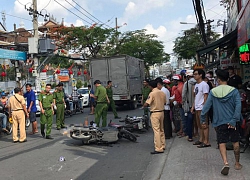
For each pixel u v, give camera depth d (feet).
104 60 64.54
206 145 25.59
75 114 62.39
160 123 26.25
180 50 135.95
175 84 33.09
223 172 17.67
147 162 23.58
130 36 126.93
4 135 39.88
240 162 20.34
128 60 64.64
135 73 70.38
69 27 104.99
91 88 63.62
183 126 30.19
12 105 34.12
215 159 21.56
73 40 106.11
